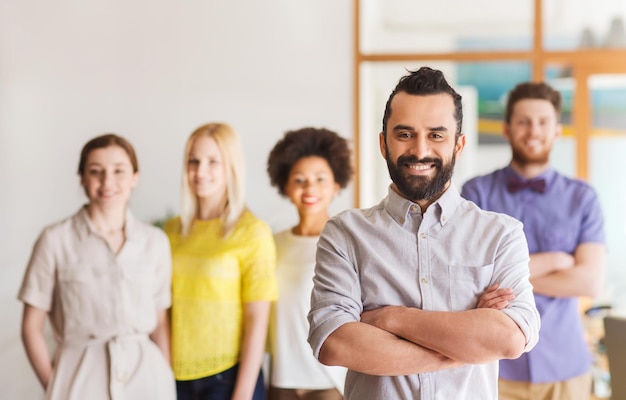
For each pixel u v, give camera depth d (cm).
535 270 323
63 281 332
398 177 194
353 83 512
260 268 335
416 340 189
